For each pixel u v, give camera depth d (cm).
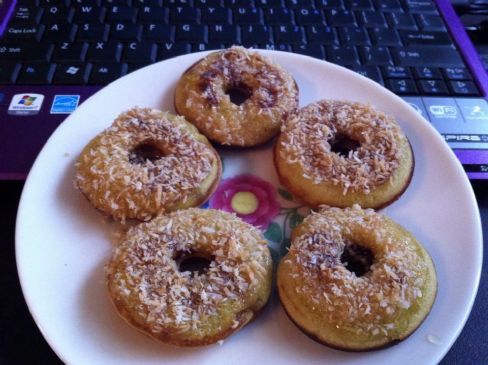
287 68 28
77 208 23
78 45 30
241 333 20
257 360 19
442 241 22
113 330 20
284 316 20
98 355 19
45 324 19
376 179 23
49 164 24
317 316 19
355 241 22
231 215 23
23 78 28
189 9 32
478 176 26
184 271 22
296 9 32
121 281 20
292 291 20
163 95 27
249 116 25
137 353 19
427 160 25
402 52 31
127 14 31
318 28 31
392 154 24
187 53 30
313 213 23
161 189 23
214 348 19
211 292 20
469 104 29
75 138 25
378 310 19
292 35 31
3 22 31
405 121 26
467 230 22
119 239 22
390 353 19
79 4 32
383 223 22
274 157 25
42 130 27
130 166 23
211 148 25
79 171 23
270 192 25
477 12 36
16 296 22
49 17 31
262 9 32
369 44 31
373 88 27
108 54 29
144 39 30
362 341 19
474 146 27
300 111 26
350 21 32
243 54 27
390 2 33
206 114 25
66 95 28
